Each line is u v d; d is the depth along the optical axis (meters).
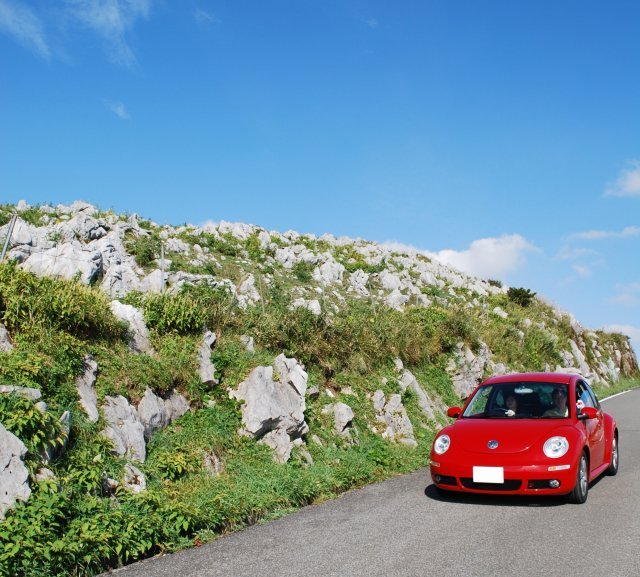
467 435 8.72
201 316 11.70
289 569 5.66
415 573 5.46
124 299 12.16
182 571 5.71
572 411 9.16
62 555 5.54
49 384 8.17
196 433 9.58
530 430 8.53
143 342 10.71
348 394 13.65
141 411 9.18
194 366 10.70
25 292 9.28
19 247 16.41
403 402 15.13
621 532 6.71
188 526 6.82
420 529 7.02
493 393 9.94
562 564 5.64
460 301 32.09
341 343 14.77
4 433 6.32
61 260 14.96
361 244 42.41
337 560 5.89
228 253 27.06
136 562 6.05
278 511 8.02
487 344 24.16
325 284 27.53
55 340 9.02
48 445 6.93
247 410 10.36
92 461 7.45
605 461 10.02
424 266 39.31
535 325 31.55
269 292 20.88
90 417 8.20
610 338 44.25
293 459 10.30
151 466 8.39
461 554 6.00
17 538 5.40
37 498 6.14
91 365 9.17
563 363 30.17
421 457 12.31
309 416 11.93
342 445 11.85
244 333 12.84
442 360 19.12
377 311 20.42
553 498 8.58
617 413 20.61
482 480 8.18
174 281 17.70
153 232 25.44
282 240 34.03
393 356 16.59
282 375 11.45
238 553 6.23
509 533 6.76
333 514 7.91
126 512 6.73
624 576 5.29
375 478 10.41
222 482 8.59
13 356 8.14
